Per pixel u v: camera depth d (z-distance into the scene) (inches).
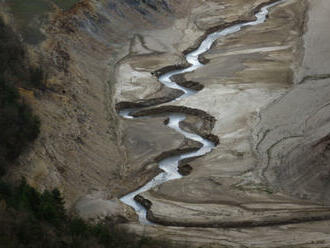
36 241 1117.1
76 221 1249.4
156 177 1729.8
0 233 1093.1
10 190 1284.4
